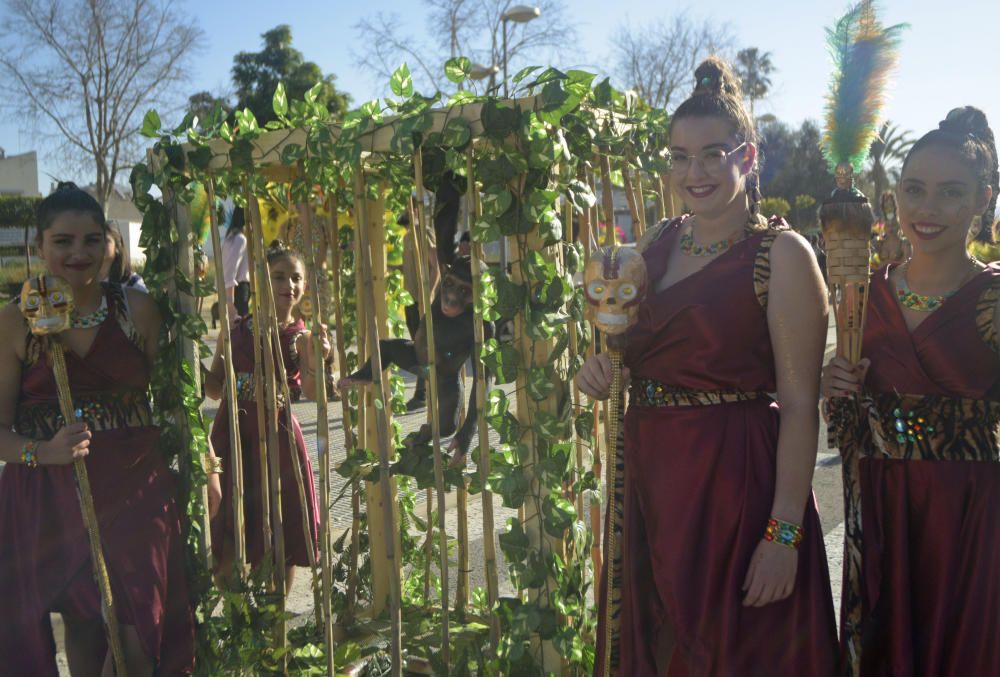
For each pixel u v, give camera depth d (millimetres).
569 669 2420
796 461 1759
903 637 2051
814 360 1777
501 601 2436
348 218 3676
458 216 2602
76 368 2529
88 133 25906
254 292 2988
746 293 1787
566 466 2270
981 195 1999
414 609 3131
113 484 2549
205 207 2836
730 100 1818
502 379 2254
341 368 3270
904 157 2074
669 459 1873
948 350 1995
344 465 2646
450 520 4625
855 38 2039
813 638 1784
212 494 3172
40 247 2529
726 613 1800
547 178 2205
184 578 2736
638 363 1950
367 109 2359
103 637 2721
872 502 2107
